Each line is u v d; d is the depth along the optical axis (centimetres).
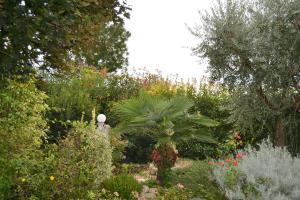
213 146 1559
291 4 1104
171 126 1037
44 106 883
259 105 1210
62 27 590
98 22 692
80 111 1495
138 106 1059
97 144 878
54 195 780
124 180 937
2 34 560
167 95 1664
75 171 797
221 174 953
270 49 1124
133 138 1520
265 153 970
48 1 559
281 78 1134
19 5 537
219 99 1606
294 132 1243
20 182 758
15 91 790
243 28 1156
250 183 851
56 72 689
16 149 781
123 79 1711
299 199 828
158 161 1041
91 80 1634
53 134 1432
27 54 597
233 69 1188
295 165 919
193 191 959
